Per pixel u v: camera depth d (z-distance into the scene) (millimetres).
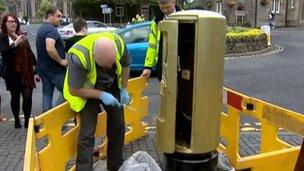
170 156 3959
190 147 3811
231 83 11555
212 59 3646
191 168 3881
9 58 6520
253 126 6984
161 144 3920
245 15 42219
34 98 9797
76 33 6289
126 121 5859
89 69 4062
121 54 4344
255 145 5895
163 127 3867
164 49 3809
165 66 3789
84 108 4207
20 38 6434
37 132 3641
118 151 4590
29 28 54062
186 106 3893
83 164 4258
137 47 12203
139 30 12523
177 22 3623
